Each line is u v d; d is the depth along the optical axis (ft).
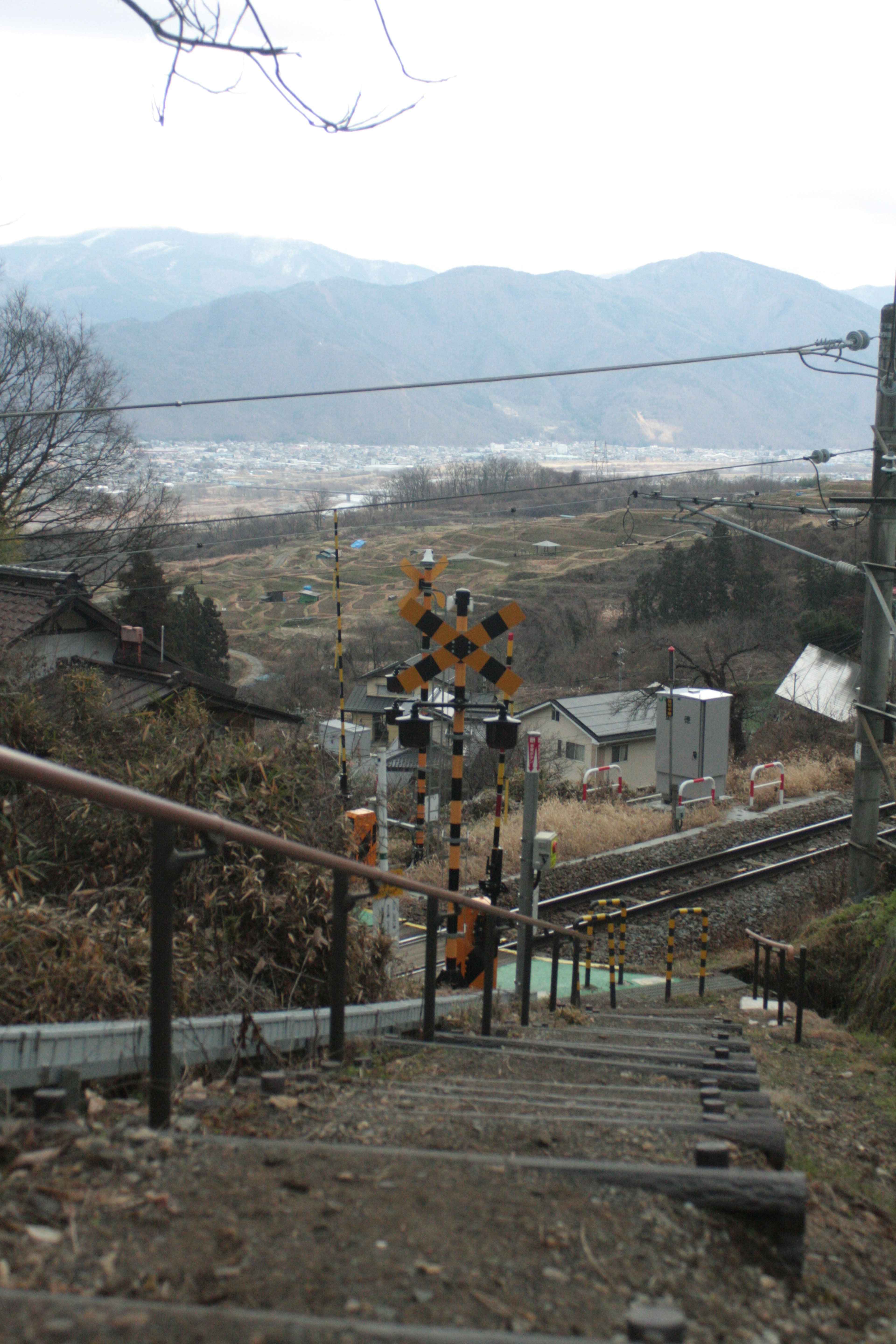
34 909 14.47
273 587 259.19
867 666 42.50
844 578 157.48
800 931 40.11
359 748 53.72
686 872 54.24
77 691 32.89
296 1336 5.26
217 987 15.98
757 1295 7.57
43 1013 12.37
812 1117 17.88
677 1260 7.57
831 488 247.70
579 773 106.73
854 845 43.47
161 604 114.11
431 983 17.62
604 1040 21.47
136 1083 11.25
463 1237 7.27
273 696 150.00
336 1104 11.61
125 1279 6.18
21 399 92.89
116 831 19.43
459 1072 15.08
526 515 344.08
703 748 77.00
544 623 180.65
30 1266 6.19
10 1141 8.02
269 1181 7.95
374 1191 7.93
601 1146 10.18
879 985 30.37
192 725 32.91
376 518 346.74
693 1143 10.44
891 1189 14.17
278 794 21.56
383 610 226.58
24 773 7.55
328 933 18.69
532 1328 6.18
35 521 97.25
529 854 32.55
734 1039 24.17
